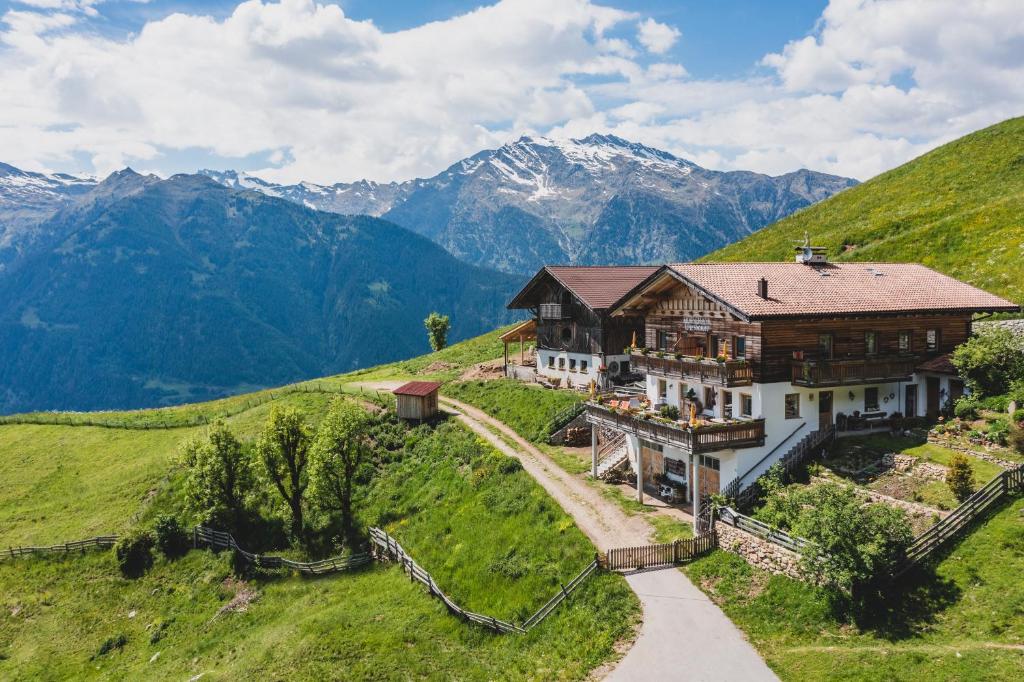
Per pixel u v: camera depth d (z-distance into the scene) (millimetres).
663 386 43969
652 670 23266
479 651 28375
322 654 29469
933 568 24734
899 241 72125
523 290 67688
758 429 34875
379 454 53469
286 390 74188
